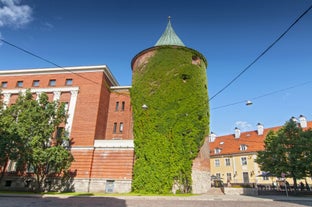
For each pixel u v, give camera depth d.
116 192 27.70
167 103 28.12
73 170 29.75
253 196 23.88
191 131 27.16
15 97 36.09
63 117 29.77
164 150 26.17
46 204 15.84
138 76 31.48
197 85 29.84
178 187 24.97
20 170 30.69
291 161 28.61
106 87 37.56
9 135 24.91
